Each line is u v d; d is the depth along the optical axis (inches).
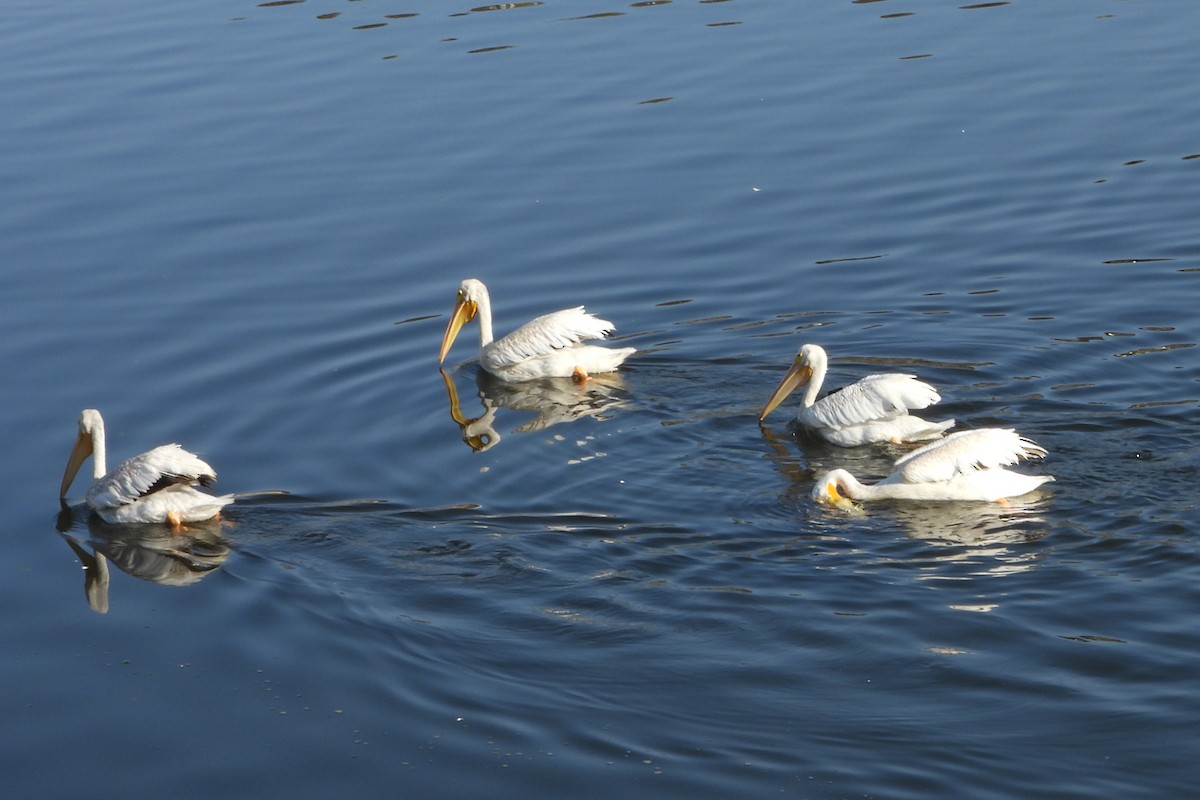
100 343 805.2
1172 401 674.8
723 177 973.8
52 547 620.7
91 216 960.3
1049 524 576.1
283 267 889.5
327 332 818.2
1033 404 686.5
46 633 549.6
